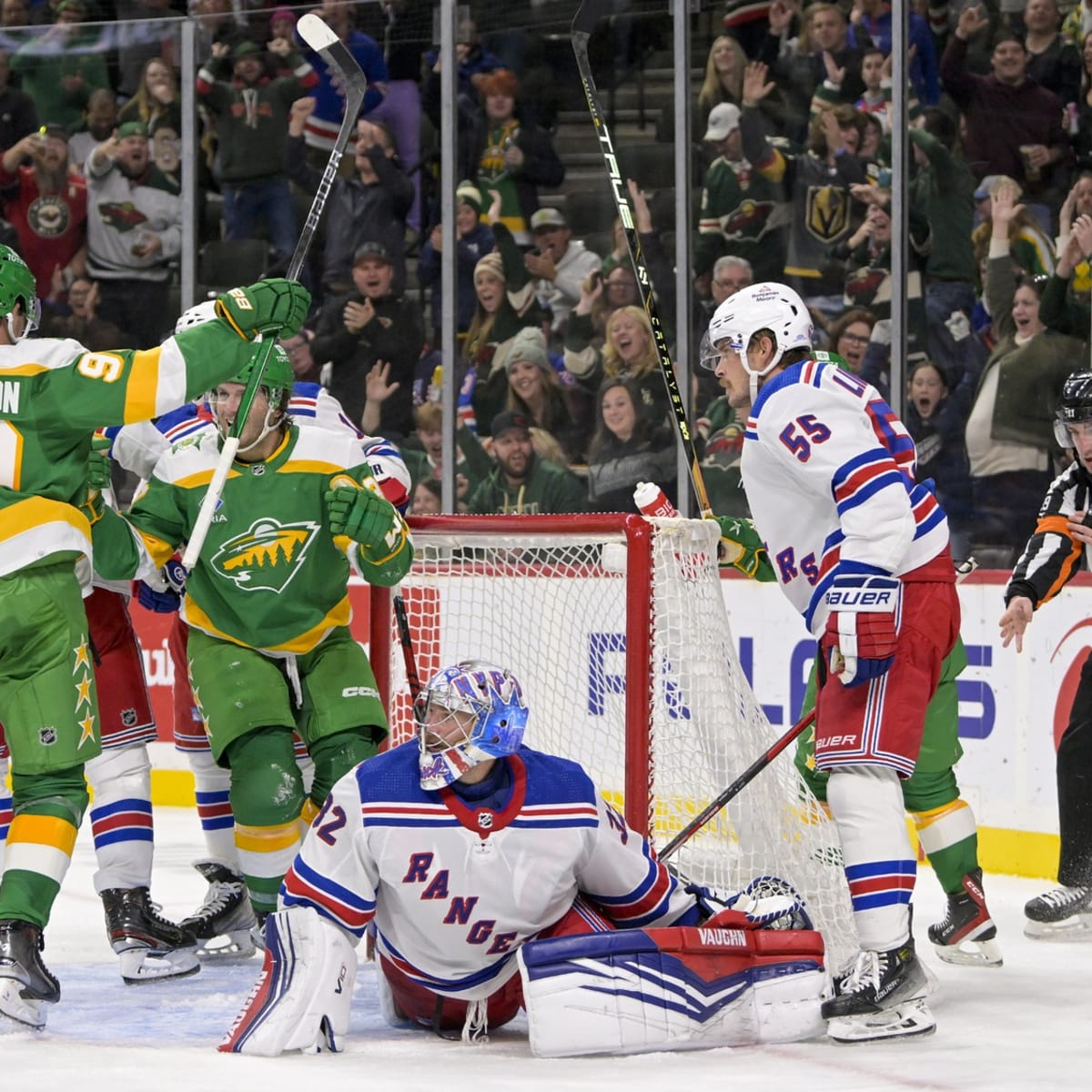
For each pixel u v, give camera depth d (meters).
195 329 12.24
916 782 15.22
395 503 15.17
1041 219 27.17
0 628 12.05
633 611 13.59
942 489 27.91
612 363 30.23
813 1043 11.71
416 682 13.86
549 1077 10.48
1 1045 11.62
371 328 31.88
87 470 12.93
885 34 28.42
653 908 11.73
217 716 13.77
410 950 11.48
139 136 32.91
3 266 12.04
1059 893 16.84
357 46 31.69
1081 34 26.80
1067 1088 10.27
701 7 28.53
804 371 12.15
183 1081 10.32
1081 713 17.08
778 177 29.39
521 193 31.00
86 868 20.98
